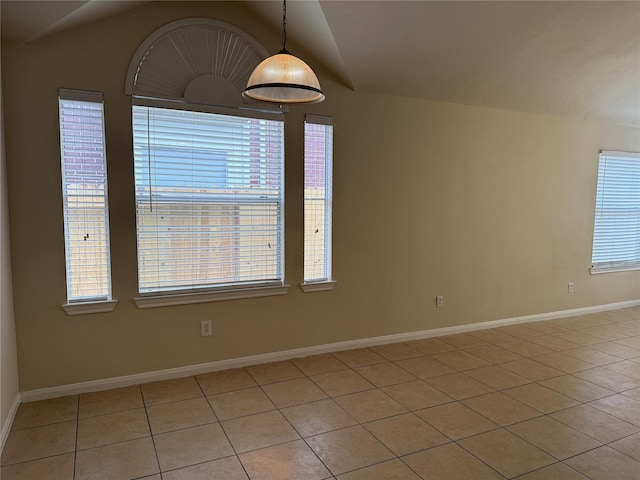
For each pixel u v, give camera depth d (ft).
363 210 12.24
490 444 7.72
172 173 9.94
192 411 8.75
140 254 9.81
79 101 8.89
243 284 10.97
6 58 8.32
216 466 6.99
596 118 15.85
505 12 9.68
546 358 12.01
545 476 6.82
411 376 10.67
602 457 7.35
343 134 11.75
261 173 10.94
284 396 9.48
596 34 10.84
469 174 13.75
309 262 11.79
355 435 7.97
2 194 8.02
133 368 9.89
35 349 9.00
